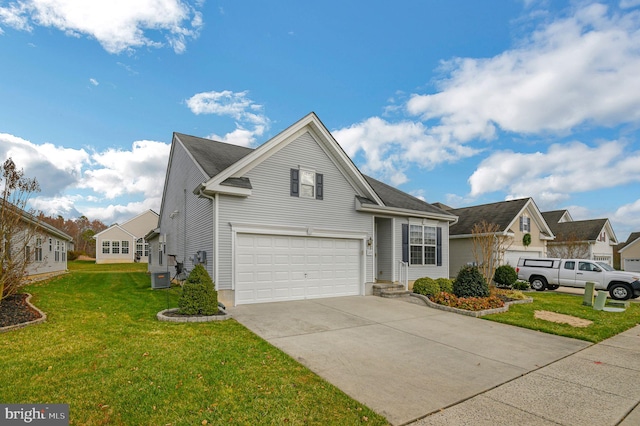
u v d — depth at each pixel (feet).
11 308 25.94
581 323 31.14
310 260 38.63
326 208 40.11
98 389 13.52
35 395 12.84
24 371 14.89
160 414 11.98
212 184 31.42
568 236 89.86
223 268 32.30
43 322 23.06
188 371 15.70
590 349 23.43
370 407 13.50
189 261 42.57
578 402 14.76
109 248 138.82
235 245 33.14
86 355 17.11
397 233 48.44
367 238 43.78
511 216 71.41
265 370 16.51
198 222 38.73
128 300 33.30
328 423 12.01
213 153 42.27
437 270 53.21
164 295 37.11
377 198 44.04
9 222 26.96
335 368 17.65
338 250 41.27
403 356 20.24
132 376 14.83
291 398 13.74
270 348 19.92
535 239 78.28
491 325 29.45
